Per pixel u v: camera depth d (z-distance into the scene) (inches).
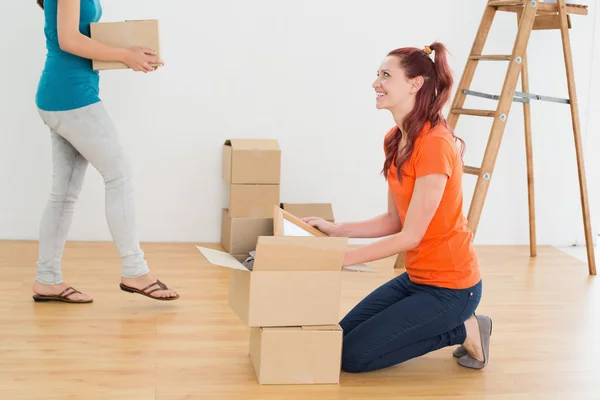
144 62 112.4
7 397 85.3
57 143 118.8
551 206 183.6
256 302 89.9
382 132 172.7
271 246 87.0
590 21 177.9
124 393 87.9
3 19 154.6
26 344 101.6
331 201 173.2
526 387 95.6
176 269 144.2
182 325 112.6
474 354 100.2
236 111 165.9
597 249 181.3
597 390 95.7
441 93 93.0
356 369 96.8
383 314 96.0
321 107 169.3
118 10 158.2
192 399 87.0
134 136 162.7
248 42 164.1
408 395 91.4
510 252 174.9
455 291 94.7
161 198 165.9
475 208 149.1
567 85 172.9
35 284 120.0
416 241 91.1
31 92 157.6
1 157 159.0
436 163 89.9
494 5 154.1
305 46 166.6
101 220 164.2
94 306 119.5
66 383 89.9
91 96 113.8
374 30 168.9
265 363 91.5
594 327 121.3
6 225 161.3
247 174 153.9
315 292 91.6
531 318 124.6
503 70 175.5
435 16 171.2
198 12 161.0
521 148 179.3
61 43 109.5
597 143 182.9
